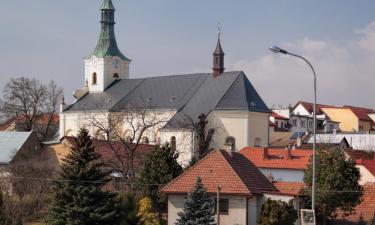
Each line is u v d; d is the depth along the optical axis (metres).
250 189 142.38
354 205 166.75
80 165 139.62
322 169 167.12
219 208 135.12
